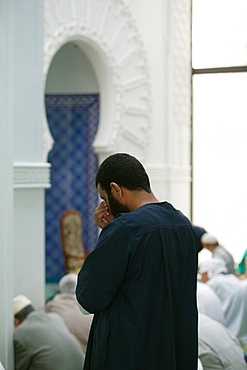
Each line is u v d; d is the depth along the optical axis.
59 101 6.76
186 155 7.43
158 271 2.32
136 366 2.27
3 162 3.26
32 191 4.04
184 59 7.33
